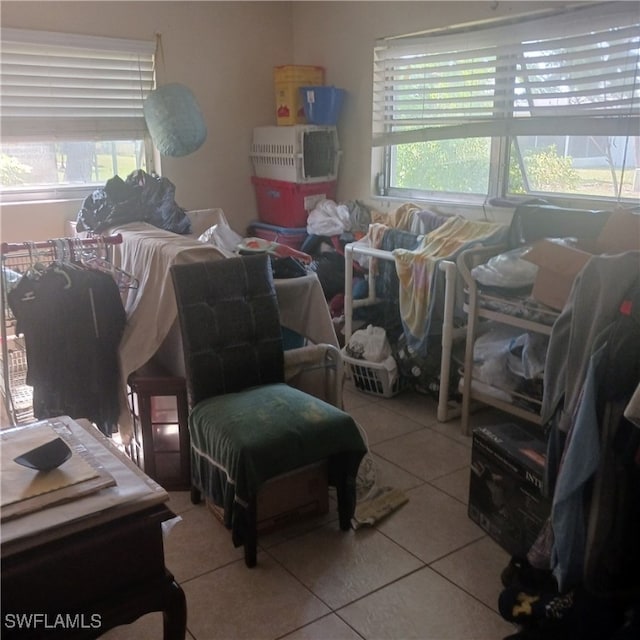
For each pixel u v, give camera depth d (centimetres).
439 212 365
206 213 384
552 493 200
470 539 229
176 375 264
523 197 337
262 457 202
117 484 132
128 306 282
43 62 352
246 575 212
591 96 297
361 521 235
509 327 299
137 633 187
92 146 384
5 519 119
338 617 194
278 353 246
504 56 326
